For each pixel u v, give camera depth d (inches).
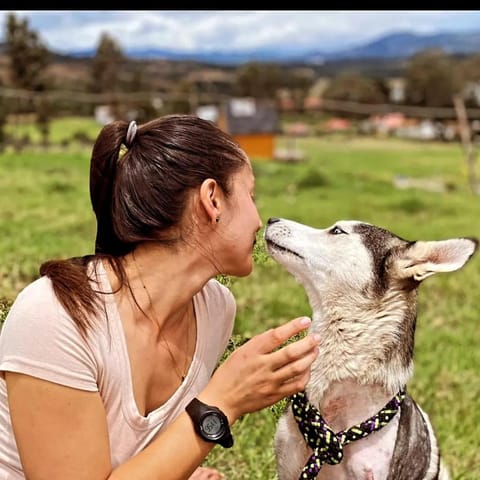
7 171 244.1
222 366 37.3
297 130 847.7
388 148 680.4
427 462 50.6
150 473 35.6
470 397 89.2
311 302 53.1
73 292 36.2
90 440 35.9
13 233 141.3
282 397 37.0
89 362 36.0
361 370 48.5
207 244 37.3
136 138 36.9
